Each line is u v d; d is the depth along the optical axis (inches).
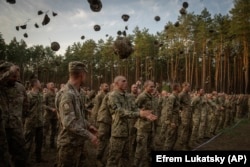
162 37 1451.8
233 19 1266.0
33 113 257.1
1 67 177.0
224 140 415.5
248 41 1295.5
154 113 242.7
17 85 182.7
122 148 195.6
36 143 268.4
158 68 1859.0
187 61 1455.5
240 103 790.5
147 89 242.4
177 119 285.0
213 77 1697.8
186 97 323.9
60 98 134.3
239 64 1569.9
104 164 260.2
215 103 478.6
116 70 1993.1
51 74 2144.4
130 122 293.7
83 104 140.8
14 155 173.9
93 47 2011.6
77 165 134.0
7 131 169.9
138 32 1697.8
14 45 2380.7
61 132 132.4
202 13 1397.6
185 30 1375.5
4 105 170.4
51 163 266.1
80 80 138.9
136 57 1656.0
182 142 324.5
